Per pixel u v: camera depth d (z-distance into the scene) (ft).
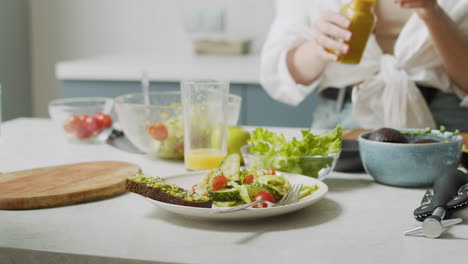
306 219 2.89
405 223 2.81
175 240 2.61
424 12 4.84
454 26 4.99
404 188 3.47
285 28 5.87
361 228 2.75
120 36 10.97
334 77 5.70
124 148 4.66
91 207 3.15
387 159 3.41
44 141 4.99
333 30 4.32
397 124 5.52
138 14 10.83
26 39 10.99
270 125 8.42
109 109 5.09
